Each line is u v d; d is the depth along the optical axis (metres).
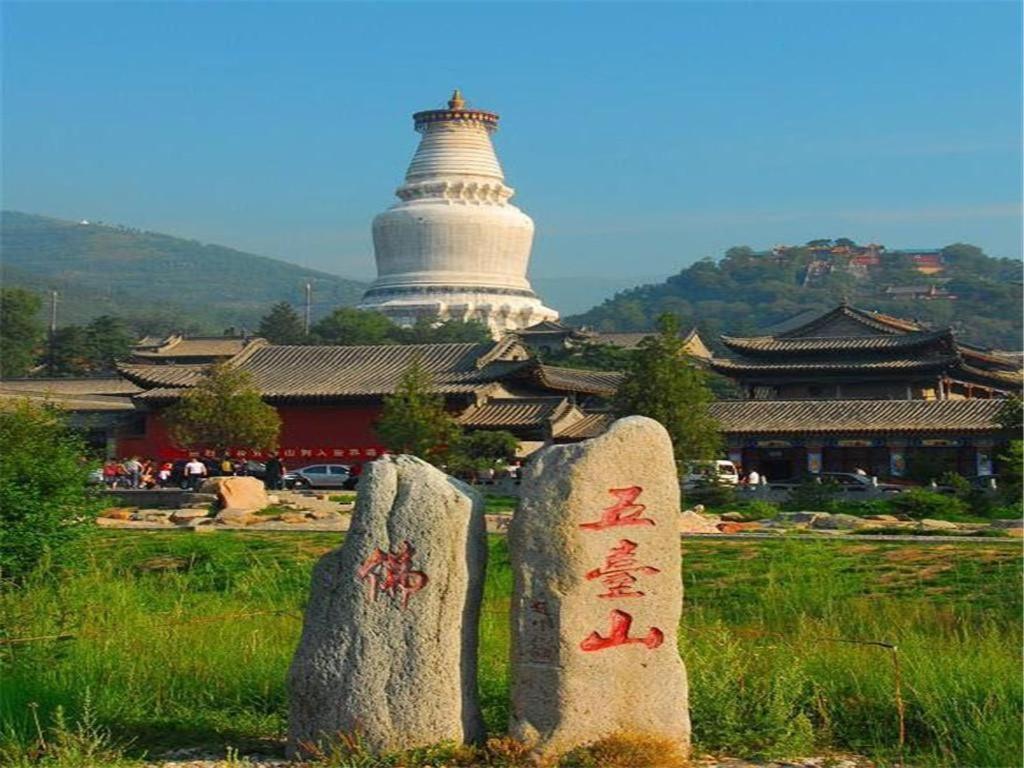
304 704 18.66
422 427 83.81
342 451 99.94
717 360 121.19
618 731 18.20
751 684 21.19
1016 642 26.12
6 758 19.16
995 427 90.12
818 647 23.95
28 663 23.19
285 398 99.44
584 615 18.14
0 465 34.16
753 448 96.81
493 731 19.77
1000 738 19.17
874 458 95.50
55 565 33.00
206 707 22.33
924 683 21.33
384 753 18.30
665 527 18.44
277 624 27.48
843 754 19.91
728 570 37.31
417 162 196.75
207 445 91.44
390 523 18.59
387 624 18.50
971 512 66.19
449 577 18.55
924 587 34.88
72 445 39.03
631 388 79.12
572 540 18.09
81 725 19.89
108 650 24.11
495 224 192.62
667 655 18.45
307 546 44.91
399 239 194.25
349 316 184.00
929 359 113.50
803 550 39.31
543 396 102.94
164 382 103.75
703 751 19.70
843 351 115.00
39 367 178.12
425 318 188.25
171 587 35.81
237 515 59.69
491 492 79.75
